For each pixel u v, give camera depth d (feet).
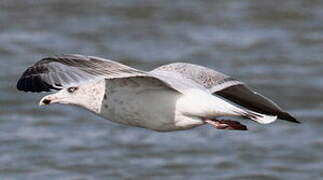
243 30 73.87
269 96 58.39
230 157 49.73
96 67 23.67
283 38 71.56
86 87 28.04
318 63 65.00
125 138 52.44
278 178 46.98
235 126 26.27
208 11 79.46
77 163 48.75
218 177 47.09
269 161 49.16
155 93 26.76
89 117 55.77
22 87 24.07
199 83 27.30
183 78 27.20
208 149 51.03
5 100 57.93
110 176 47.14
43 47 68.74
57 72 23.81
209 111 25.81
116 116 27.68
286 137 52.39
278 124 54.44
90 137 52.49
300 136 52.39
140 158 49.65
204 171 47.83
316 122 54.24
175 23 75.77
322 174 47.39
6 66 63.93
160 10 79.56
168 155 50.08
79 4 80.74
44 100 28.48
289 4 80.69
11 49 68.08
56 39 71.10
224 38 71.56
